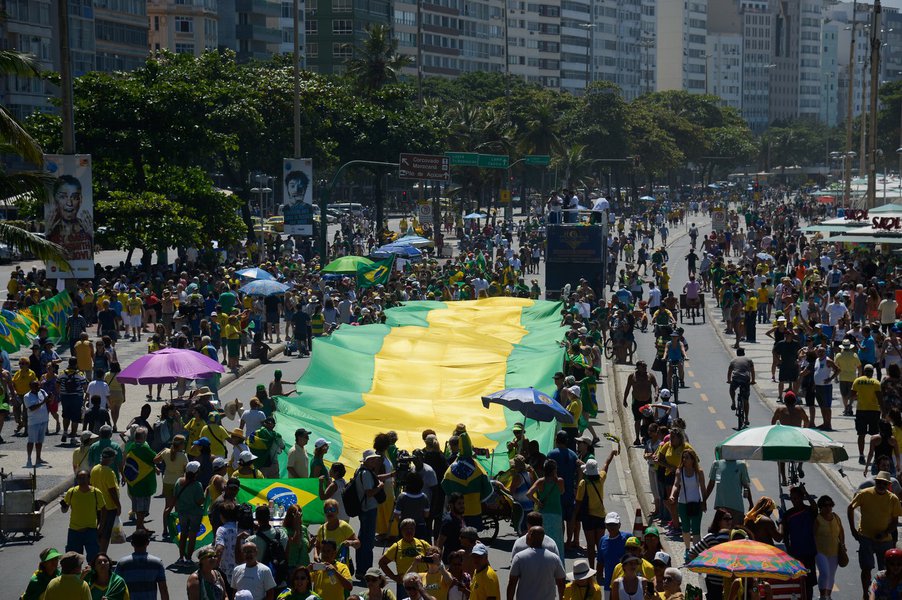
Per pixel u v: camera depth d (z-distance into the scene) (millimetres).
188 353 28906
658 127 198375
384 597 15539
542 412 24547
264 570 16391
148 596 16906
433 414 29969
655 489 25094
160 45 160250
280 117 90438
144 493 22906
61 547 23406
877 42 77375
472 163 96375
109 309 48656
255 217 127000
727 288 57344
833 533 18906
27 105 116812
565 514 22188
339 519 20125
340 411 29750
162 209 65188
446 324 42438
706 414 37281
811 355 33719
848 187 101188
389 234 94000
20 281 57250
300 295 51688
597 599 16297
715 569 15180
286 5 194875
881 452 26219
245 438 26938
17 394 33562
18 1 115250
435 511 21453
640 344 55094
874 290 50500
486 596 16156
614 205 155125
